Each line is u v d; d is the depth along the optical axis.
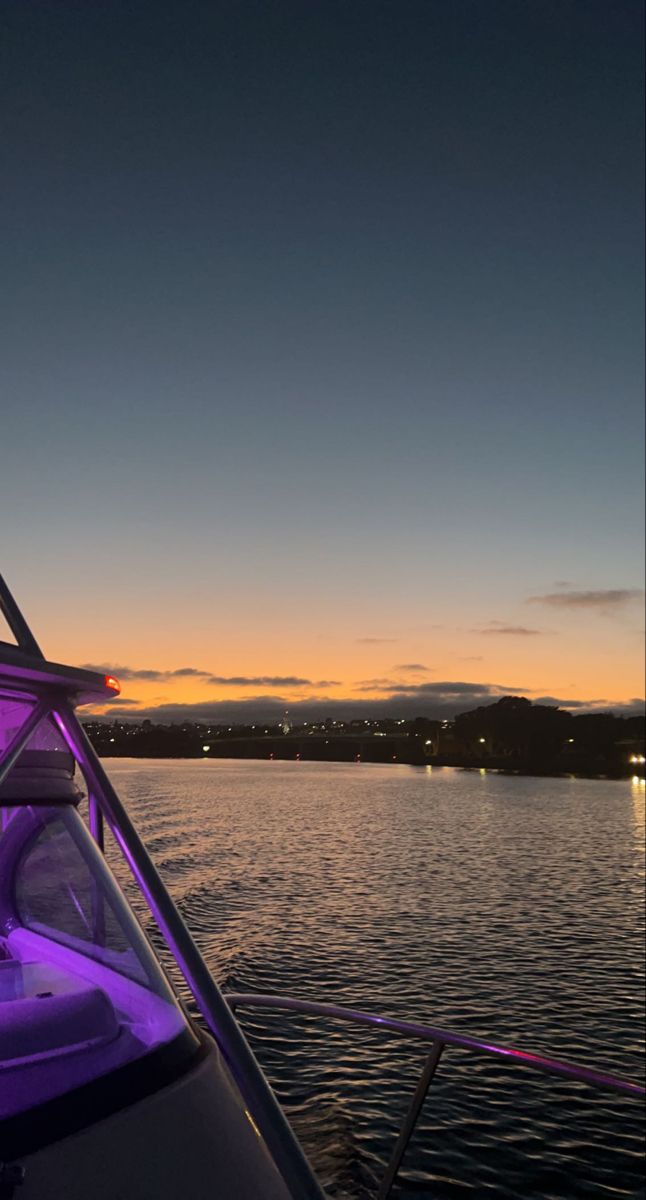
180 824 78.44
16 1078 1.78
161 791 130.62
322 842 67.56
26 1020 1.89
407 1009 21.00
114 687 2.27
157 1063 1.93
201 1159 1.80
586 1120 13.64
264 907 36.81
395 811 106.31
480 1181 11.45
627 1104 14.30
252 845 63.47
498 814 105.62
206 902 37.69
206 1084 1.95
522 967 26.02
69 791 2.31
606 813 110.19
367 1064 15.77
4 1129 1.67
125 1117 1.79
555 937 31.47
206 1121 1.87
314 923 33.19
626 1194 11.34
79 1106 1.77
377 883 45.59
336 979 24.05
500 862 57.28
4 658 1.96
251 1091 1.97
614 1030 19.50
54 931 2.27
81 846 2.29
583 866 55.72
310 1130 12.80
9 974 2.17
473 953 28.09
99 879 2.26
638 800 139.12
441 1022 19.94
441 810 109.81
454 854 61.75
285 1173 1.90
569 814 107.69
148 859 2.09
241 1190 1.80
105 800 2.14
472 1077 15.30
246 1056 1.99
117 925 2.21
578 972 25.41
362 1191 10.90
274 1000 4.06
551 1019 20.33
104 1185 1.67
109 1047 1.93
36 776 2.24
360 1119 13.25
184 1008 2.17
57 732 2.34
